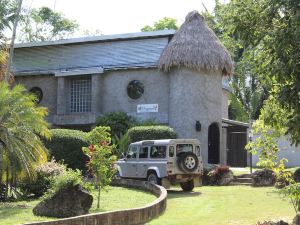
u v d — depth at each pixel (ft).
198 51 81.71
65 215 36.78
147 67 87.71
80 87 93.71
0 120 46.14
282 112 24.75
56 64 95.66
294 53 20.42
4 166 46.21
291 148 89.92
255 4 21.95
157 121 86.12
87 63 93.76
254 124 34.65
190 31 83.71
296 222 33.55
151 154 64.39
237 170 86.53
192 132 82.33
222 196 57.98
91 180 58.34
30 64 97.14
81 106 93.20
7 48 79.05
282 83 22.30
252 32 21.98
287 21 20.85
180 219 40.24
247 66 123.85
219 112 85.51
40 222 30.25
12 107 47.14
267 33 21.42
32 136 47.44
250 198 55.67
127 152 68.33
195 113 82.58
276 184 66.08
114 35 91.40
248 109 134.10
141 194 53.52
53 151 68.23
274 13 21.08
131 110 88.84
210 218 40.96
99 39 92.53
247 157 100.48
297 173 66.95
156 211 41.96
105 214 34.63
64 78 92.89
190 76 82.74
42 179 49.44
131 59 90.79
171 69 84.64
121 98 89.81
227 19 22.74
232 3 22.54
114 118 86.33
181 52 82.07
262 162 34.40
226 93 110.93
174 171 61.93
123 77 90.12
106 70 90.38
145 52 90.07
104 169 43.75
